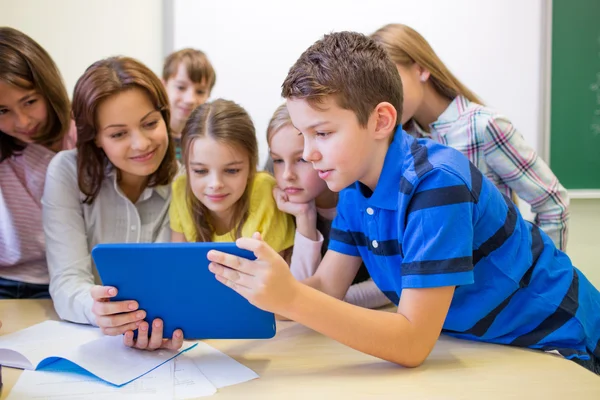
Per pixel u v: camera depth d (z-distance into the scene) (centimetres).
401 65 128
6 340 88
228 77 210
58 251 111
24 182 134
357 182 87
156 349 83
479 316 87
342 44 79
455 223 75
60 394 68
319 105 74
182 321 81
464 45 209
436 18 209
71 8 203
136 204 124
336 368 77
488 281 85
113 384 71
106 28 206
